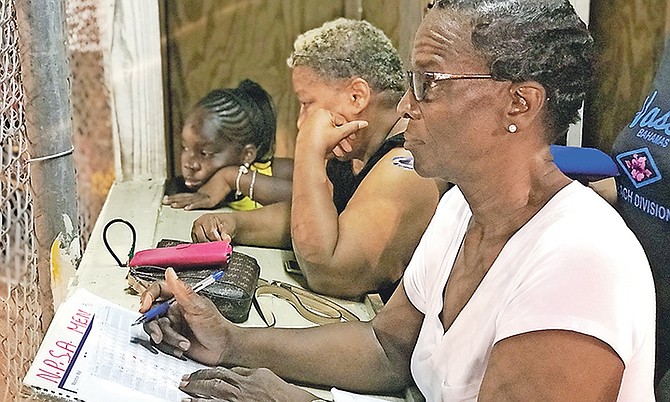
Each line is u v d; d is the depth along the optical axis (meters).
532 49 0.85
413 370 1.07
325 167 1.57
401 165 1.50
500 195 0.93
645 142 1.28
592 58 0.89
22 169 1.34
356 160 1.65
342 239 1.50
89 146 2.22
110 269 1.56
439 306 1.03
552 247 0.85
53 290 1.42
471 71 0.88
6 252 1.31
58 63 1.36
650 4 1.76
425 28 0.91
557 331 0.80
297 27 2.36
